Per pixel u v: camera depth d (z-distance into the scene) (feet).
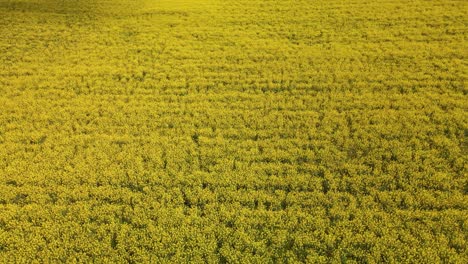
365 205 47.24
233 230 45.70
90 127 59.98
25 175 53.06
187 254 43.52
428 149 53.88
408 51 71.87
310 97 63.67
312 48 74.54
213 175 51.80
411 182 49.42
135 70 71.31
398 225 44.91
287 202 48.11
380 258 42.16
